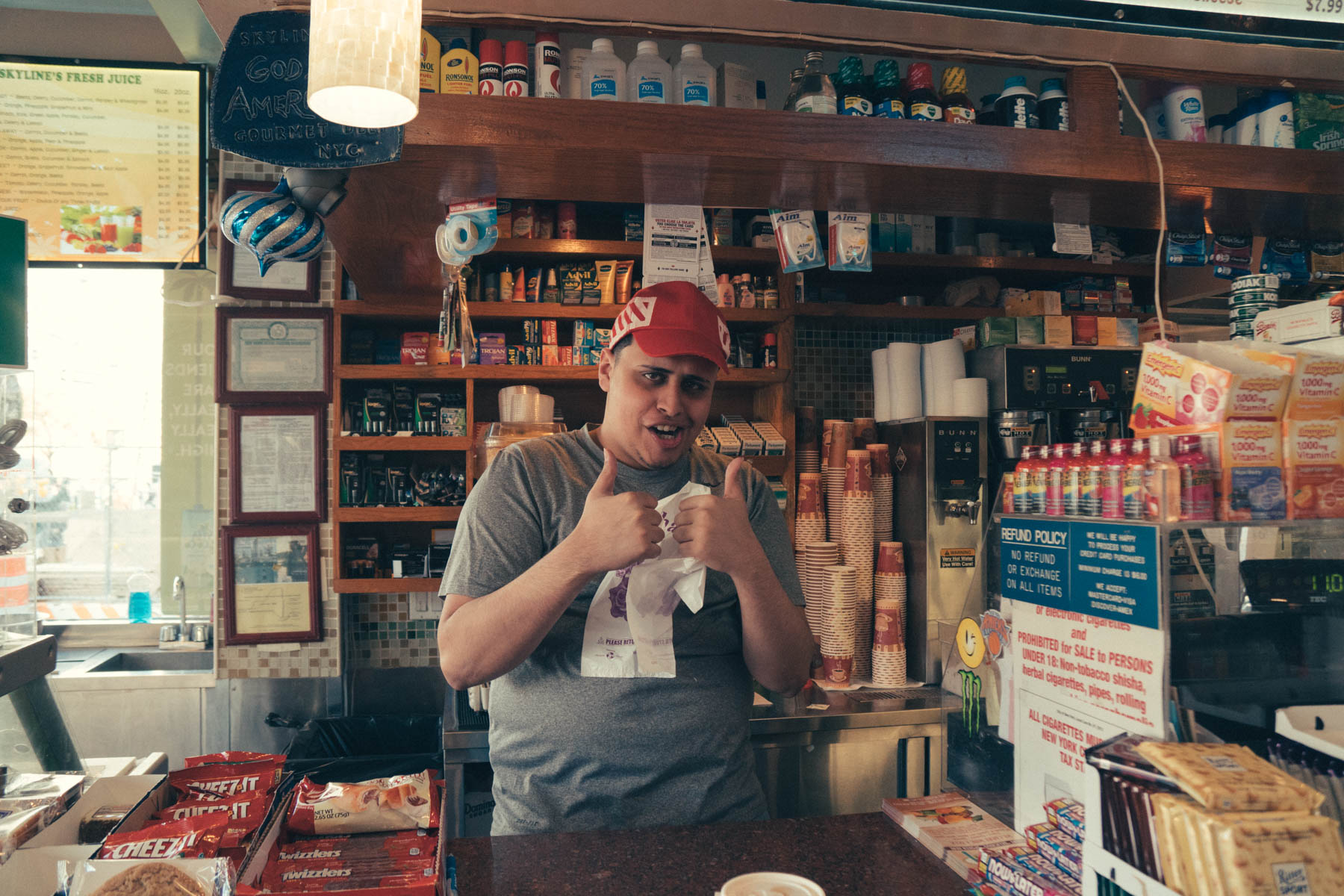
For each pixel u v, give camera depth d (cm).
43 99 309
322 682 316
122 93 312
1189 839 79
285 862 97
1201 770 83
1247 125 178
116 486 340
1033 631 113
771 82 327
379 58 83
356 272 245
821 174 158
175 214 316
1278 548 99
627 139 146
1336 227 196
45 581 338
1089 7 142
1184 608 94
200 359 341
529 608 125
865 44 152
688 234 179
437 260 228
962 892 104
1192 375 103
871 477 288
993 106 196
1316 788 92
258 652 310
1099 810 92
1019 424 281
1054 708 109
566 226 302
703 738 140
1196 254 203
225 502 312
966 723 131
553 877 108
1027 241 335
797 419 315
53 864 100
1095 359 288
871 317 318
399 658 328
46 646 150
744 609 138
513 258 306
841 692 266
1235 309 161
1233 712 94
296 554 311
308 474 312
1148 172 162
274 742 312
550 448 151
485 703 242
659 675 129
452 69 161
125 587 343
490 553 141
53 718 154
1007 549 120
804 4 138
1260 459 97
